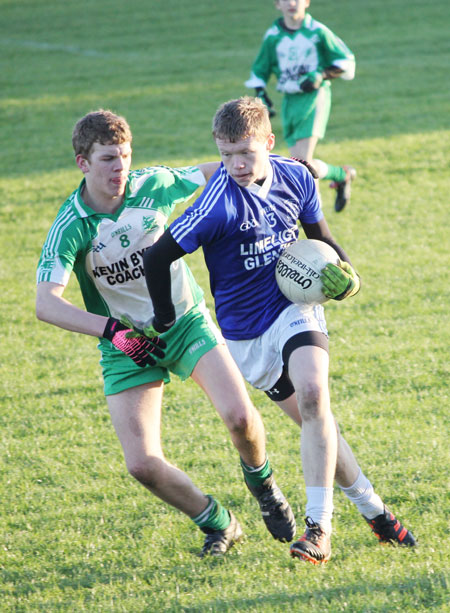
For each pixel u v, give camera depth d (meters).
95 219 14.39
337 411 20.22
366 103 58.81
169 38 90.25
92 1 117.00
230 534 15.03
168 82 70.25
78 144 14.03
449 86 62.06
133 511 16.72
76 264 14.87
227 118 13.21
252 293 14.50
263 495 14.79
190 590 13.73
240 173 13.44
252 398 21.70
